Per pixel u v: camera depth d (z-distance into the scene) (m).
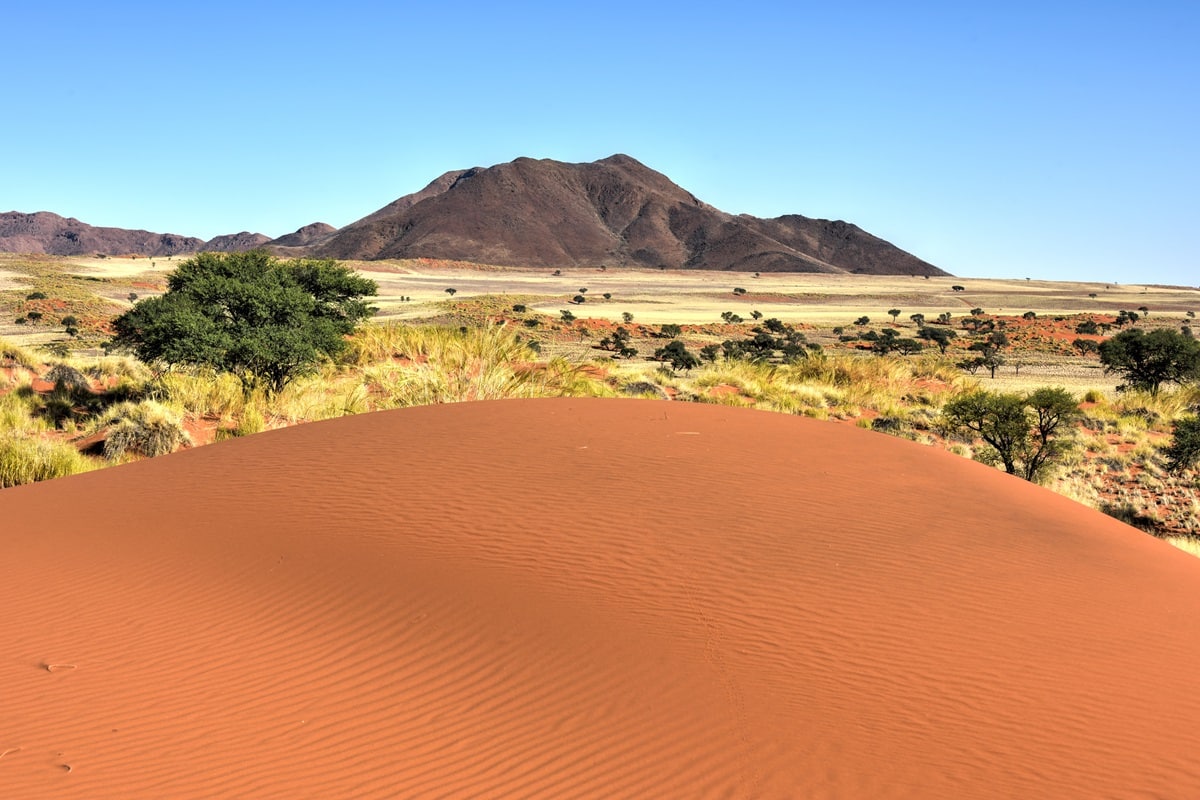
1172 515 20.56
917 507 9.05
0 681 5.50
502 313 144.62
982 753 4.78
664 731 4.89
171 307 23.94
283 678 5.51
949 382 35.59
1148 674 5.75
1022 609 6.67
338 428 12.19
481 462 10.01
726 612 6.34
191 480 9.95
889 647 5.92
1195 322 183.00
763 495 9.06
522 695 5.26
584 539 7.63
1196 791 4.51
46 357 26.86
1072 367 92.69
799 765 4.60
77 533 8.31
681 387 27.14
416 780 4.51
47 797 4.35
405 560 7.18
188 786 4.46
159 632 6.15
